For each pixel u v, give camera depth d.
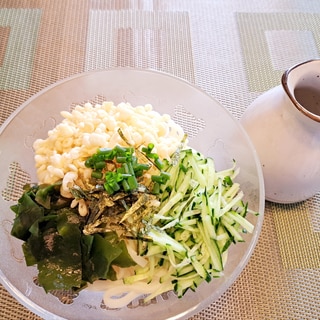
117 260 0.28
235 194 0.32
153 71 0.35
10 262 0.29
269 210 0.36
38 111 0.34
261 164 0.33
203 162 0.32
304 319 0.31
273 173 0.33
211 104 0.35
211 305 0.31
